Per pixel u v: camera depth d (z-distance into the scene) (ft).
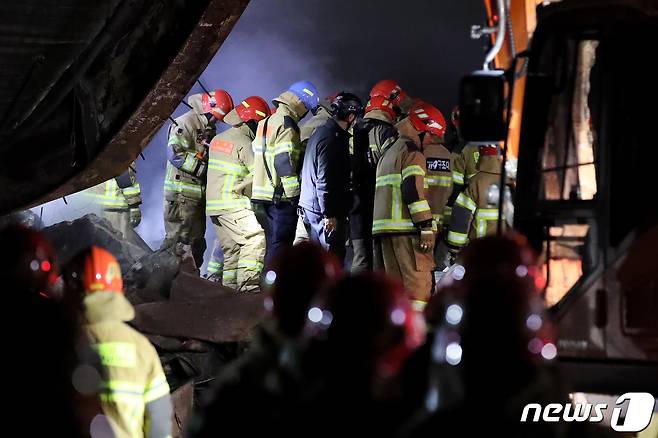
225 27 51.08
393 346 24.90
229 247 93.45
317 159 87.56
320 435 24.93
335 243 88.07
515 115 56.70
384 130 87.25
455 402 25.63
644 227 41.19
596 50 42.75
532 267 31.27
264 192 92.89
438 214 85.66
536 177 43.39
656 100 41.91
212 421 26.12
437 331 33.81
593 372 40.52
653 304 40.50
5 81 55.16
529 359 25.70
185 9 50.83
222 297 67.82
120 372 37.01
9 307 32.12
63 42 53.72
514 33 59.82
